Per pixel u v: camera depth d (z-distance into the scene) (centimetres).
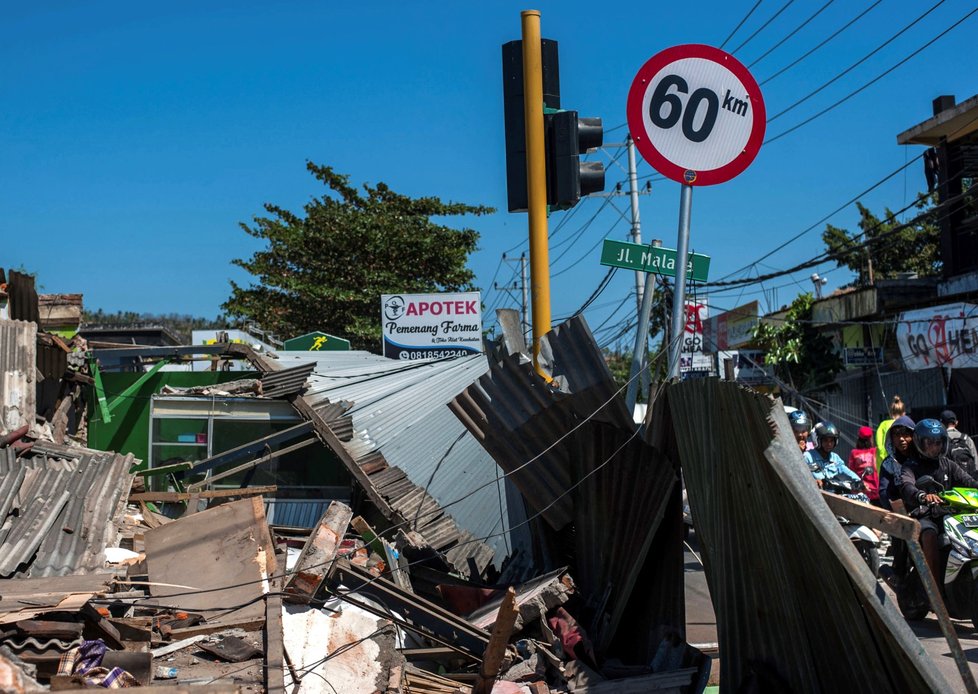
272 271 2998
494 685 602
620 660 662
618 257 700
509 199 678
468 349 1944
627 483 663
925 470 826
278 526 1038
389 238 2927
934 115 2072
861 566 432
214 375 1438
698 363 2411
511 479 707
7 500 773
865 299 2255
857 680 479
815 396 2458
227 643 614
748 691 522
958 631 809
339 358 1548
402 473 1088
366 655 635
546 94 668
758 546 520
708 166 633
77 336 1379
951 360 1838
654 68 627
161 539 723
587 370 658
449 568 867
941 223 2053
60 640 551
